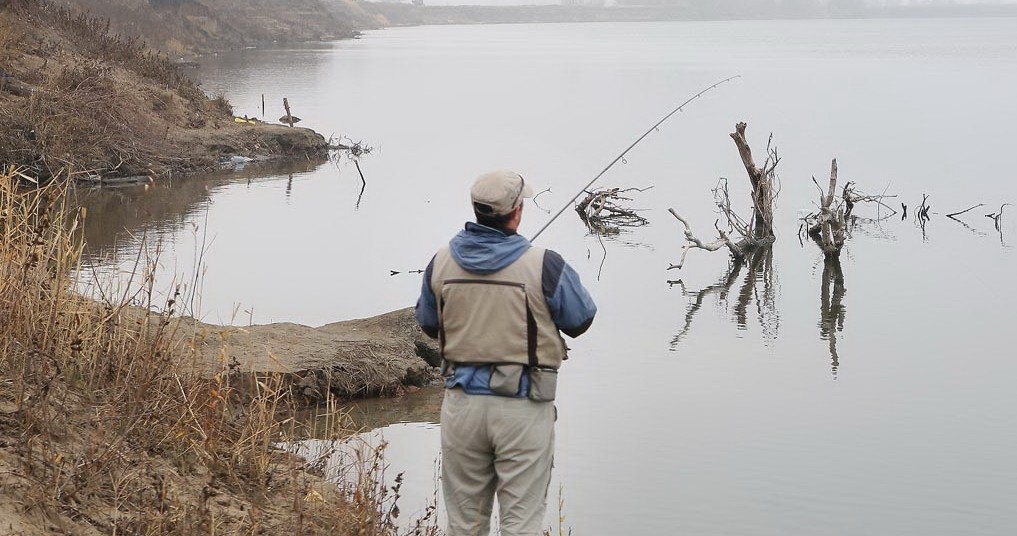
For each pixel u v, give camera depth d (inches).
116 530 194.1
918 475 374.0
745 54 3784.5
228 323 513.7
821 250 781.9
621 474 362.6
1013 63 3176.7
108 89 991.0
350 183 1027.3
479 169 1126.4
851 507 343.3
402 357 406.3
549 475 184.9
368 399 384.8
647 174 1101.7
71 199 804.0
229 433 259.3
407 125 1514.5
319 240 757.9
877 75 2615.7
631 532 319.3
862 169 1131.9
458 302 180.1
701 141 1358.3
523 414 178.7
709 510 335.9
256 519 216.2
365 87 2112.5
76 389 240.8
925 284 682.2
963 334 569.0
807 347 541.6
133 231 747.4
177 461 229.8
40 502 190.1
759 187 792.9
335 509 236.2
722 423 421.4
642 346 535.8
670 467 368.5
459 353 180.9
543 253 180.4
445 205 920.9
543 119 1615.4
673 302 633.6
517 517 179.6
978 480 372.2
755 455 387.9
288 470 252.8
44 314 254.5
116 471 211.8
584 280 687.7
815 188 1021.8
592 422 417.4
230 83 2080.5
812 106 1820.9
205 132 1133.1
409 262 700.0
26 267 252.7
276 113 1585.9
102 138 936.9
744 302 637.3
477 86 2210.9
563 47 4347.9
